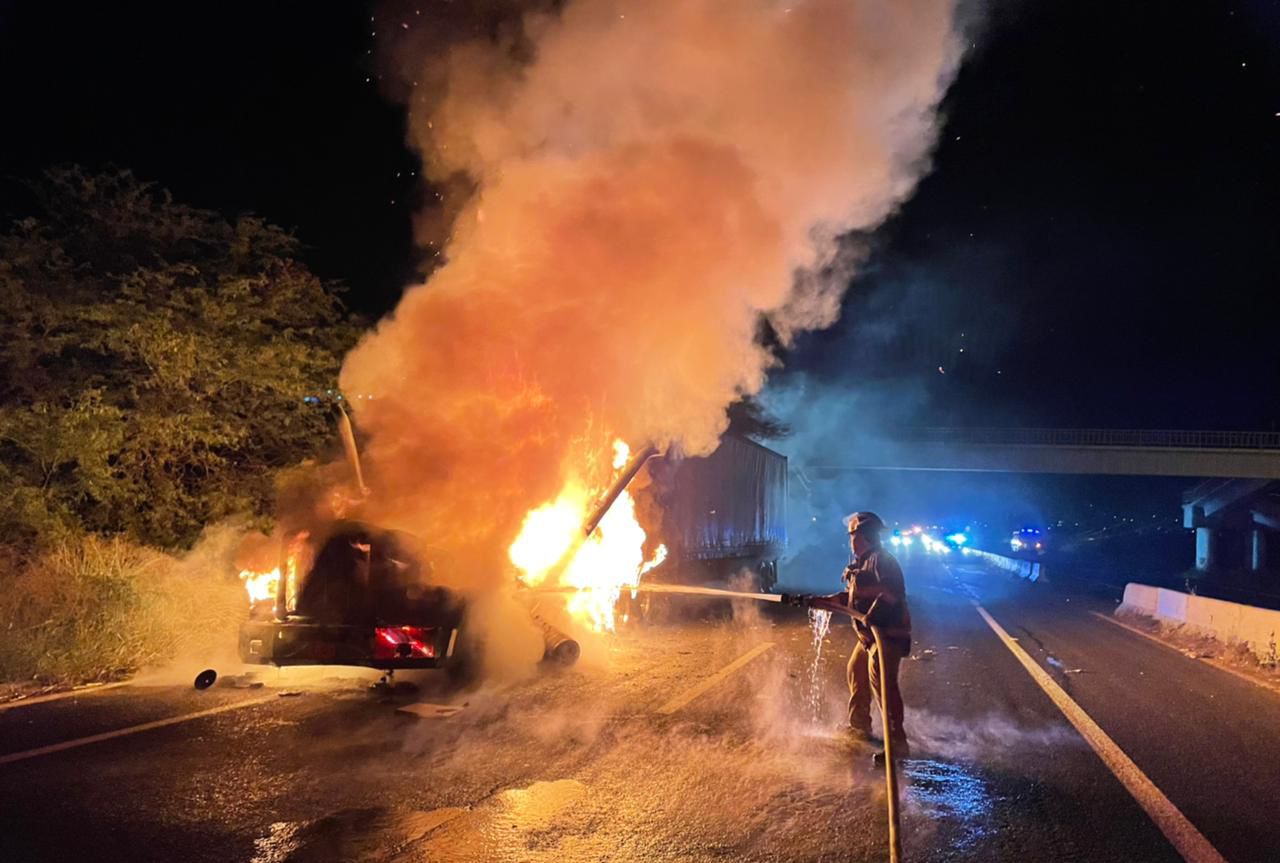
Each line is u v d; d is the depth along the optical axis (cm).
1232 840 617
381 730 845
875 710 989
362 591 980
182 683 1037
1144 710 1031
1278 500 6353
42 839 573
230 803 644
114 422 1350
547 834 602
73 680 1036
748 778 729
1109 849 598
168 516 1452
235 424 1517
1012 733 909
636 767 752
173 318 1453
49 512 1305
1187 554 8281
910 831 623
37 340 1387
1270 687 1203
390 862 552
